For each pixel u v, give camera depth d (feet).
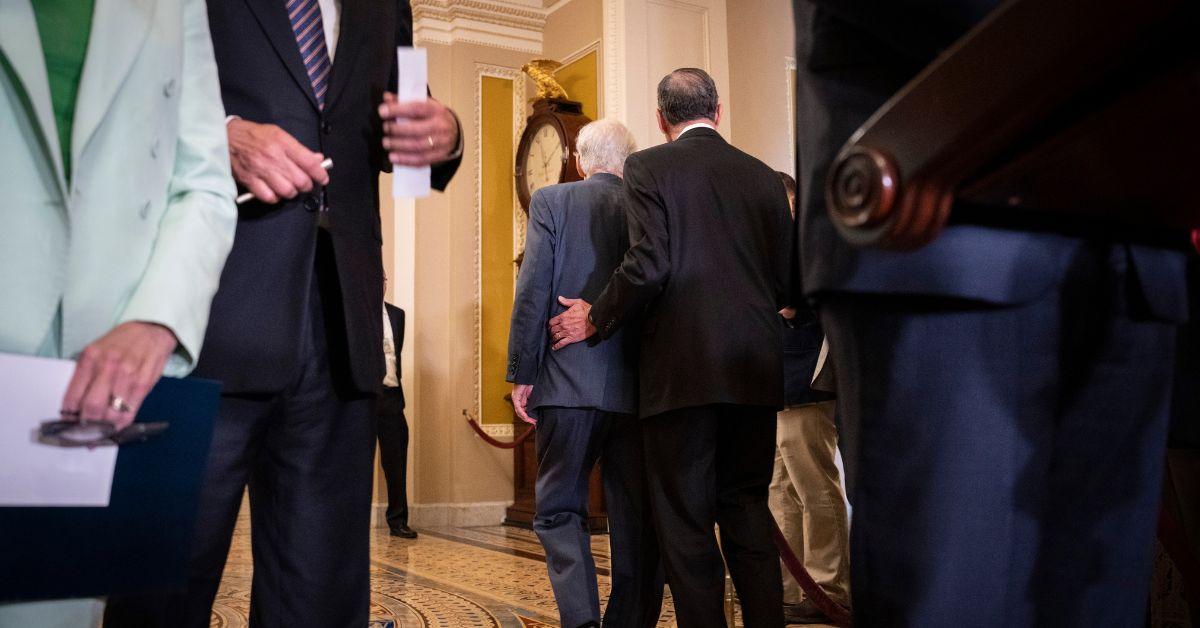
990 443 2.99
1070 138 2.08
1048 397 3.07
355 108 5.32
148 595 4.54
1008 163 2.21
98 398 3.12
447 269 25.45
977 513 2.97
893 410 3.08
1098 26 1.73
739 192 8.66
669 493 8.26
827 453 11.19
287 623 5.00
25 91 3.32
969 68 1.92
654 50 22.02
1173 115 1.98
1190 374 4.94
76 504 3.06
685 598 7.99
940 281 2.90
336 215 5.14
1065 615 3.18
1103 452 3.18
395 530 21.70
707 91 9.27
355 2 5.39
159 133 3.86
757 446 8.52
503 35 26.03
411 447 25.20
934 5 2.54
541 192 10.26
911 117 2.05
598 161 10.59
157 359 3.38
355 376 5.00
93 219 3.59
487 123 25.76
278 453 5.08
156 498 3.23
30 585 2.98
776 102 20.63
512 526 24.49
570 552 9.49
